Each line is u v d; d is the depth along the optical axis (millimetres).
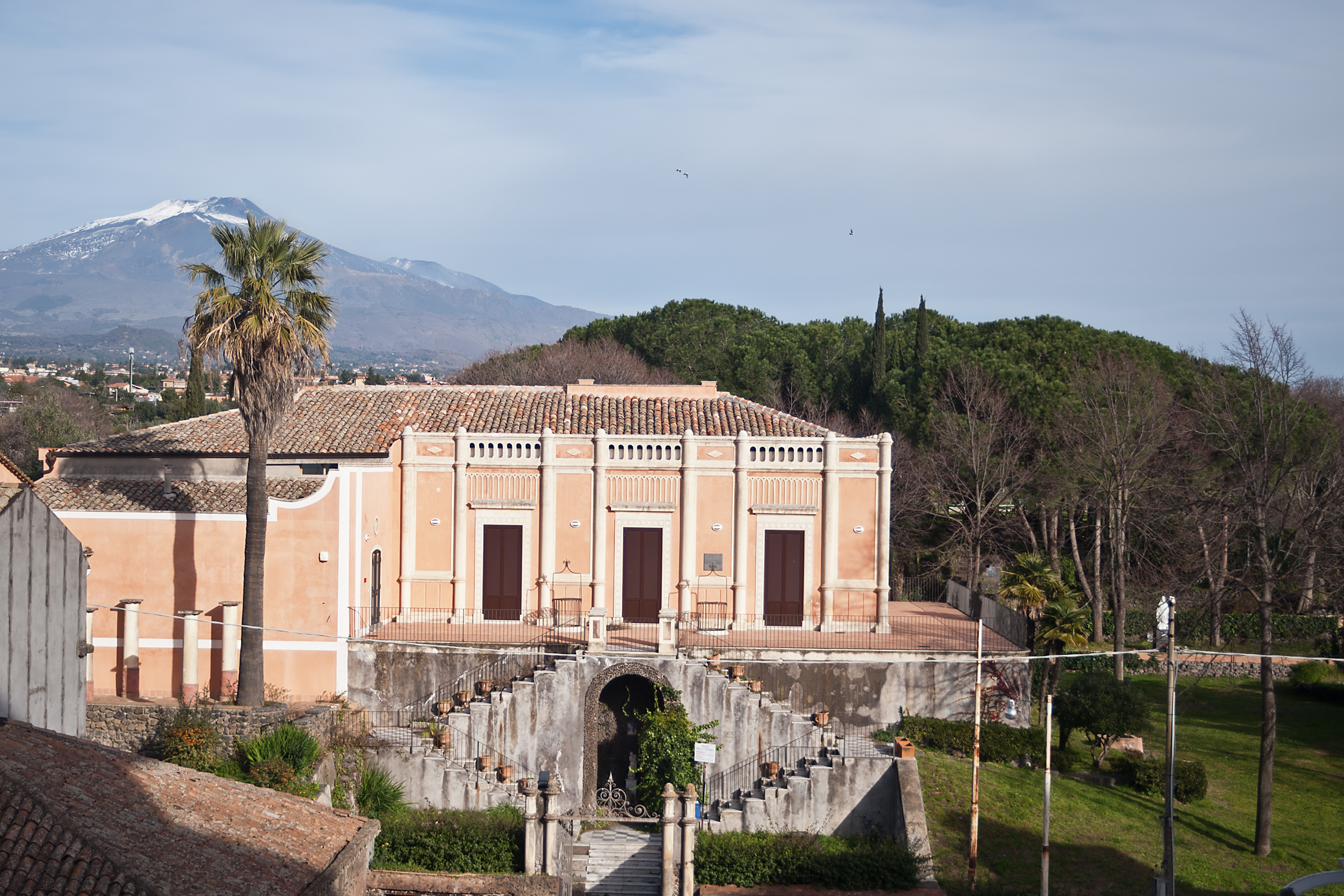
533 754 32969
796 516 38344
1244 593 47250
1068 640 39312
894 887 28266
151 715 29734
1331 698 45656
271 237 29844
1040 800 32250
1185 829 32125
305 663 33219
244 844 17047
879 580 37969
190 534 32500
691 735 32719
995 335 70562
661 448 38438
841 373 76625
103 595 32281
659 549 38656
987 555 57719
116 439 39312
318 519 33031
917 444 61500
